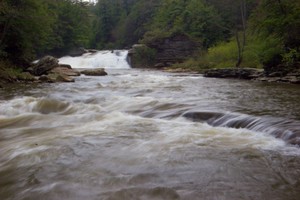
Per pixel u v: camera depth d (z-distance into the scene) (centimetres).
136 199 396
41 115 927
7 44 2391
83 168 494
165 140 624
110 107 997
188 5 5191
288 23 1997
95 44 8338
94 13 9425
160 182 438
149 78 2234
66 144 618
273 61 2036
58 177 463
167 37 4597
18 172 488
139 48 4553
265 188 413
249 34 3519
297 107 909
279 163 494
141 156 538
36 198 405
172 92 1347
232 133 664
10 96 1258
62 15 5416
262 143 592
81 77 2350
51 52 5256
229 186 421
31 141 656
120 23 7775
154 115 860
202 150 558
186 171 471
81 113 938
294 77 1831
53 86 1664
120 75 2619
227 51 3606
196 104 957
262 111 837
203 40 4625
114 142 622
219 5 4575
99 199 396
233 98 1126
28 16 2444
